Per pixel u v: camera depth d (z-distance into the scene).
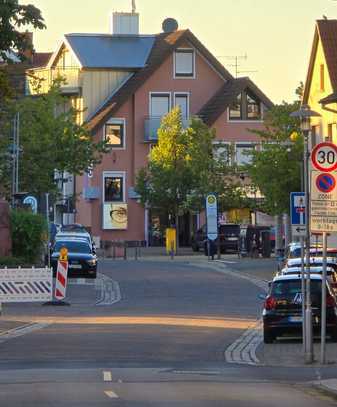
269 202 117.56
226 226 146.62
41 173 122.38
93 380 37.66
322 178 43.66
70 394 33.59
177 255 145.75
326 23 127.69
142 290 89.56
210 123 167.00
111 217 167.00
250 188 146.25
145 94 169.00
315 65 129.75
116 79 172.50
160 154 151.62
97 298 82.62
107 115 166.25
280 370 42.31
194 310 72.38
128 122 168.00
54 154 124.38
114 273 107.88
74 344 51.09
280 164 115.19
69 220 170.75
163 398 32.75
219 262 124.81
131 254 148.88
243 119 168.75
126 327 59.94
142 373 40.22
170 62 170.38
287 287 54.34
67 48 175.00
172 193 150.50
